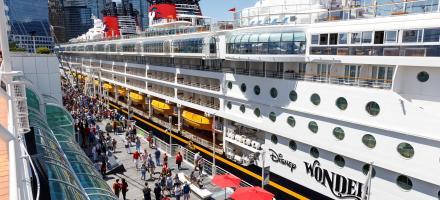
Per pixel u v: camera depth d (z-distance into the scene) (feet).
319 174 66.90
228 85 88.84
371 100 55.47
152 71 135.33
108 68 187.73
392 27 51.03
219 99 93.40
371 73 57.16
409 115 50.75
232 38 78.02
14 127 23.54
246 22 81.46
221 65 92.48
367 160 56.90
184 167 84.02
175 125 123.75
